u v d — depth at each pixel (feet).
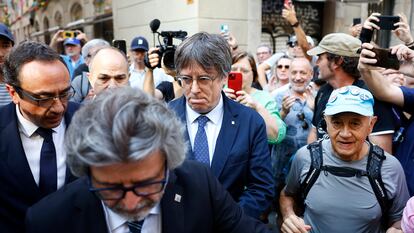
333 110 4.90
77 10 37.37
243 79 7.63
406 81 7.63
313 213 5.33
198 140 5.14
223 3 17.65
